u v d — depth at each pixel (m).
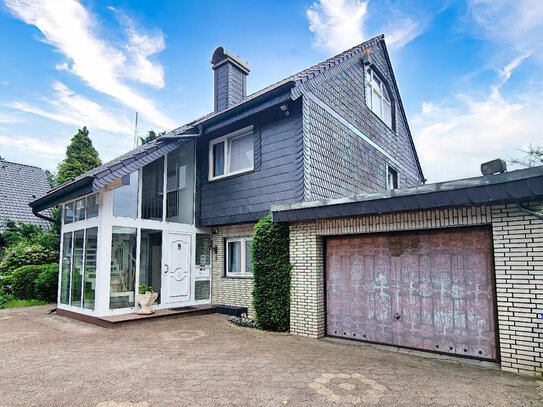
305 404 3.71
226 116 9.02
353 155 10.27
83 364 5.09
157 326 7.80
